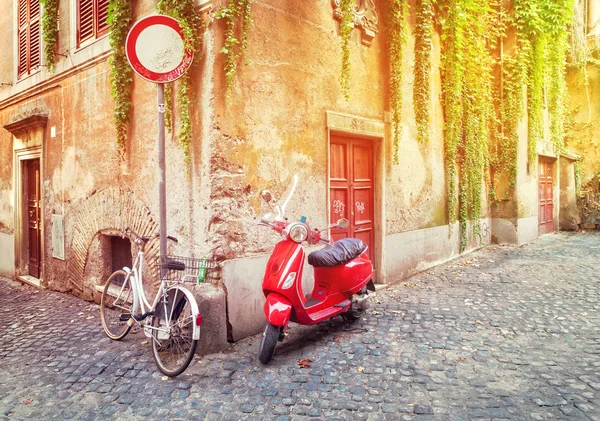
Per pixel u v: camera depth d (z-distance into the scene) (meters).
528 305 5.59
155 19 4.00
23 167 8.18
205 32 4.42
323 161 5.70
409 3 7.29
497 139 10.65
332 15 5.81
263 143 4.86
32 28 7.63
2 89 8.66
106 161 5.85
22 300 6.64
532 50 10.71
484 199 10.48
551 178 13.64
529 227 11.34
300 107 5.34
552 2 10.95
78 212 6.45
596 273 7.35
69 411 3.19
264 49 4.86
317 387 3.47
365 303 5.02
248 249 4.70
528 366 3.77
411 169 7.55
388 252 6.92
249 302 4.68
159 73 4.04
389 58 6.84
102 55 5.83
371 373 3.71
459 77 8.46
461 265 8.38
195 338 3.60
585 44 13.84
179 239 4.74
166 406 3.22
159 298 4.00
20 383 3.68
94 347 4.46
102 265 6.10
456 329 4.75
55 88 6.98
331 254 4.52
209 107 4.36
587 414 2.96
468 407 3.11
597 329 4.65
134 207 5.37
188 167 4.59
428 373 3.68
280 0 5.06
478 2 8.98
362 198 6.64
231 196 4.50
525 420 2.91
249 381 3.59
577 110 14.23
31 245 8.19
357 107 6.29
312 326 4.96
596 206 13.82
